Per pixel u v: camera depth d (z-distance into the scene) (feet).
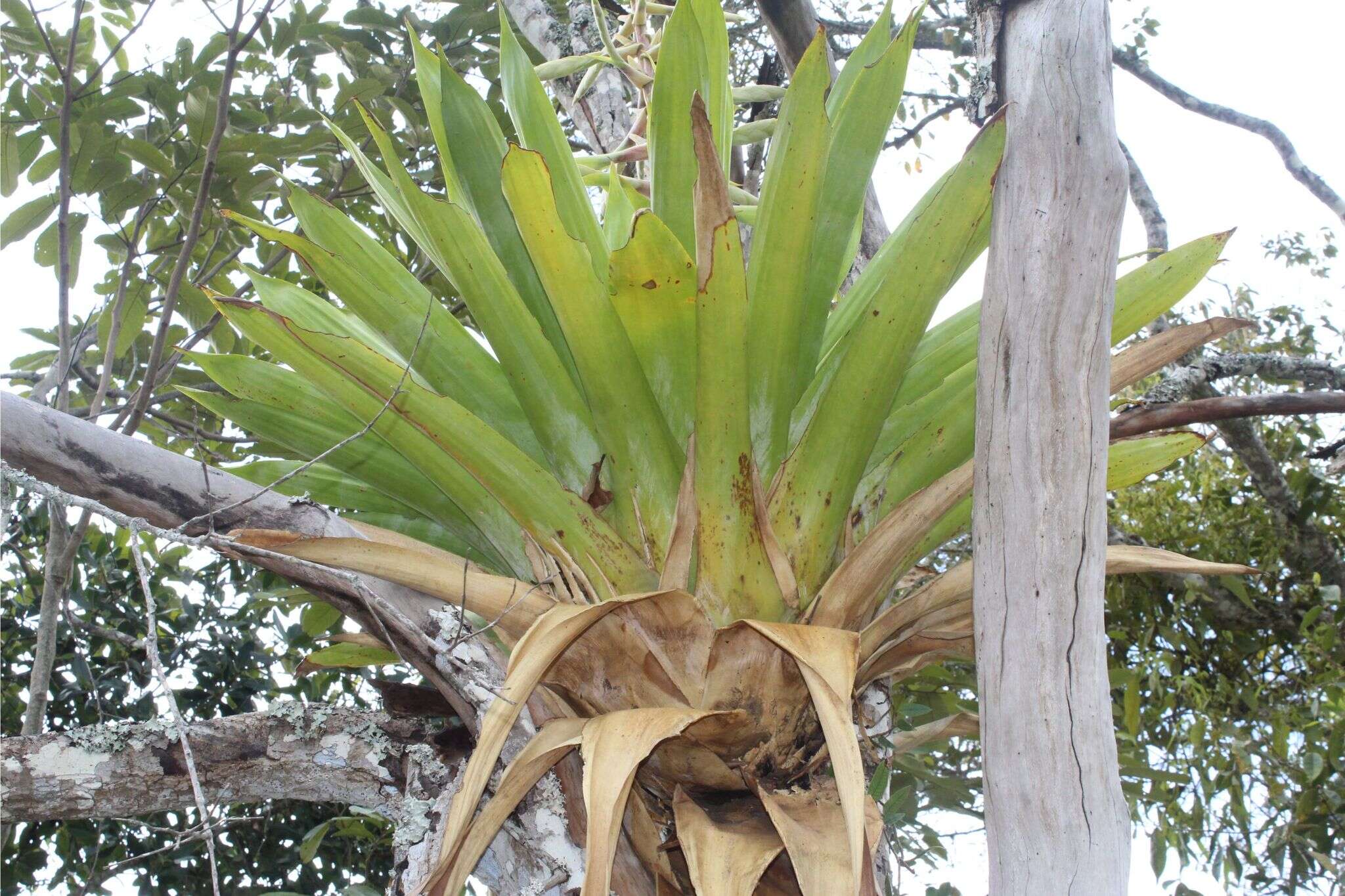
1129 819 6.06
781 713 6.69
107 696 12.60
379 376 6.91
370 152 13.74
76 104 11.53
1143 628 13.30
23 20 11.94
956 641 7.15
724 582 6.73
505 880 7.09
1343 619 12.42
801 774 6.84
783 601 6.75
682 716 6.32
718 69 7.92
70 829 11.64
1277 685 13.23
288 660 13.61
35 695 9.04
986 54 6.63
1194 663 13.42
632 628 6.71
